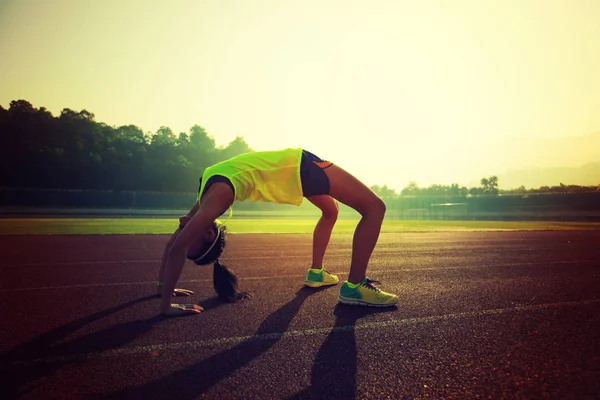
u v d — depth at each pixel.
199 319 2.67
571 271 4.85
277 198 2.93
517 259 6.00
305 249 7.71
